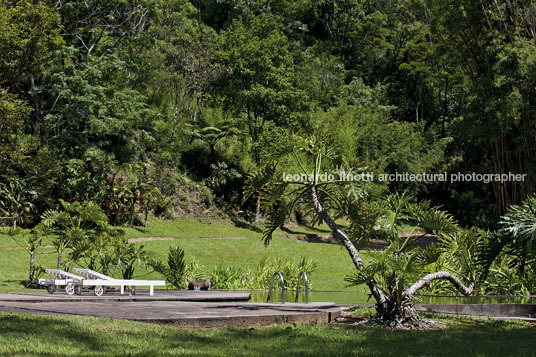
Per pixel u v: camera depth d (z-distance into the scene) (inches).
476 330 299.7
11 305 302.2
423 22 2333.9
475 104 1211.2
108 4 1445.6
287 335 257.0
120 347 204.2
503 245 307.6
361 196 334.6
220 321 283.1
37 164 1141.7
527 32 1123.3
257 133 1721.2
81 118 1317.7
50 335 214.7
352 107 1998.0
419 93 2507.4
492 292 481.1
